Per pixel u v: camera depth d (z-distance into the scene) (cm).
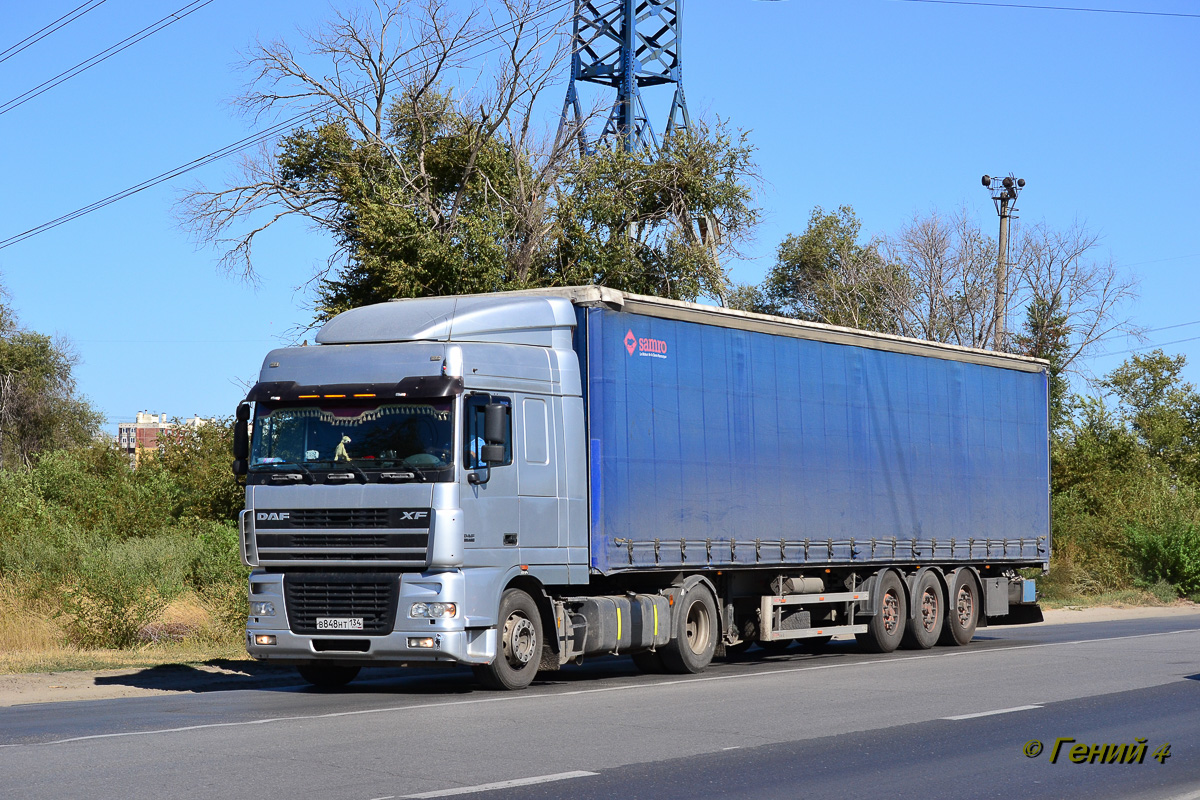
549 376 1416
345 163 3119
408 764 883
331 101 3183
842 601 1834
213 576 2219
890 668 1633
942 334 4762
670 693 1332
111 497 3262
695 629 1603
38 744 970
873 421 1892
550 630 1408
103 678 1530
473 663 1300
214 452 3472
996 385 2188
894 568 1939
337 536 1308
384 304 1439
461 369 1311
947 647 2052
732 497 1628
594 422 1454
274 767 866
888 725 1098
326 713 1163
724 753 949
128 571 1966
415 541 1277
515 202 2995
